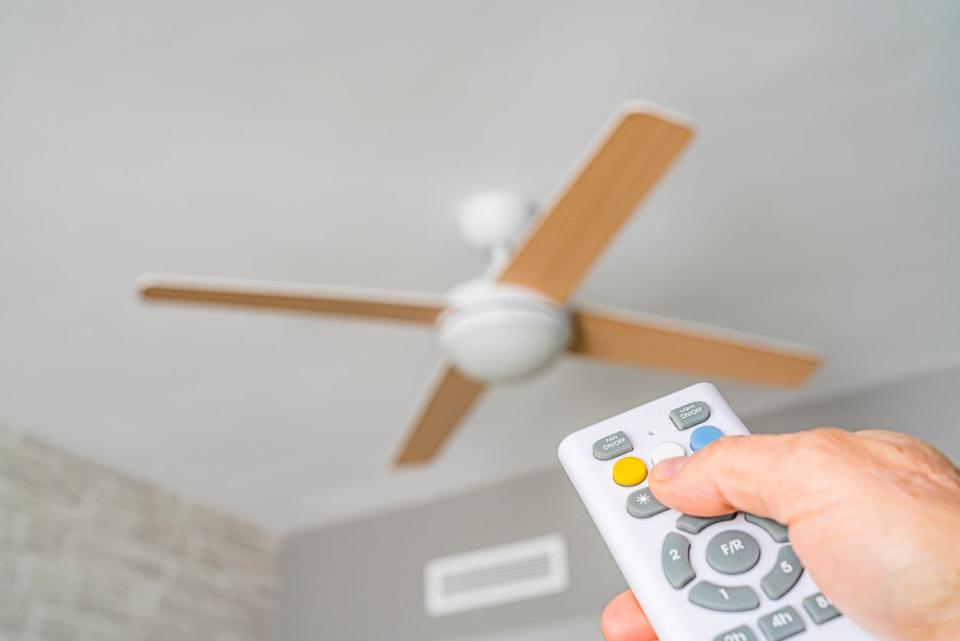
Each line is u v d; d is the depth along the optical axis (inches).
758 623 17.9
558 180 67.7
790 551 18.7
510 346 60.8
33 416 98.7
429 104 61.1
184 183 66.1
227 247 72.5
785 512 18.2
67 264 73.3
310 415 100.2
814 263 79.5
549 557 111.3
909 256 79.1
